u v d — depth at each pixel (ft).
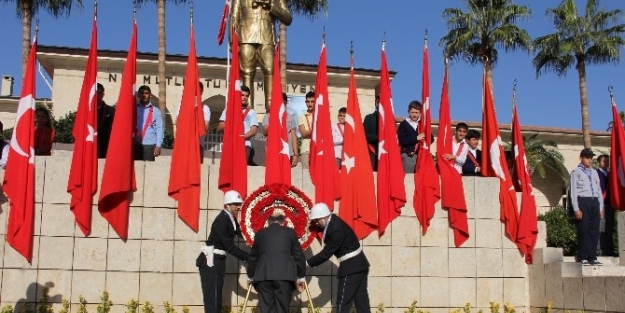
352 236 36.32
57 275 39.63
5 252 39.22
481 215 45.50
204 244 41.37
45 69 114.73
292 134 47.16
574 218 46.19
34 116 40.86
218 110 118.52
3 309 37.91
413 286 43.73
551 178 137.69
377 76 120.47
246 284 41.27
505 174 46.52
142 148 43.75
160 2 98.02
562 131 134.92
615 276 39.27
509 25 125.29
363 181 44.16
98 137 44.09
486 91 49.06
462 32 127.44
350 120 44.88
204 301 36.11
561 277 43.19
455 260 44.57
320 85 44.57
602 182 50.72
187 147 41.86
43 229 39.88
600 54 129.08
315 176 43.45
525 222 45.60
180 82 114.11
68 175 40.63
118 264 40.37
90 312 39.65
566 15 130.31
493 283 44.96
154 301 40.47
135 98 42.93
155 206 41.27
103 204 40.37
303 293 41.88
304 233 41.45
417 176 45.03
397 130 48.60
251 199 41.39
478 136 50.11
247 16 53.47
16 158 39.75
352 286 35.81
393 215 44.06
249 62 53.21
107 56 110.73
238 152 42.68
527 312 45.19
